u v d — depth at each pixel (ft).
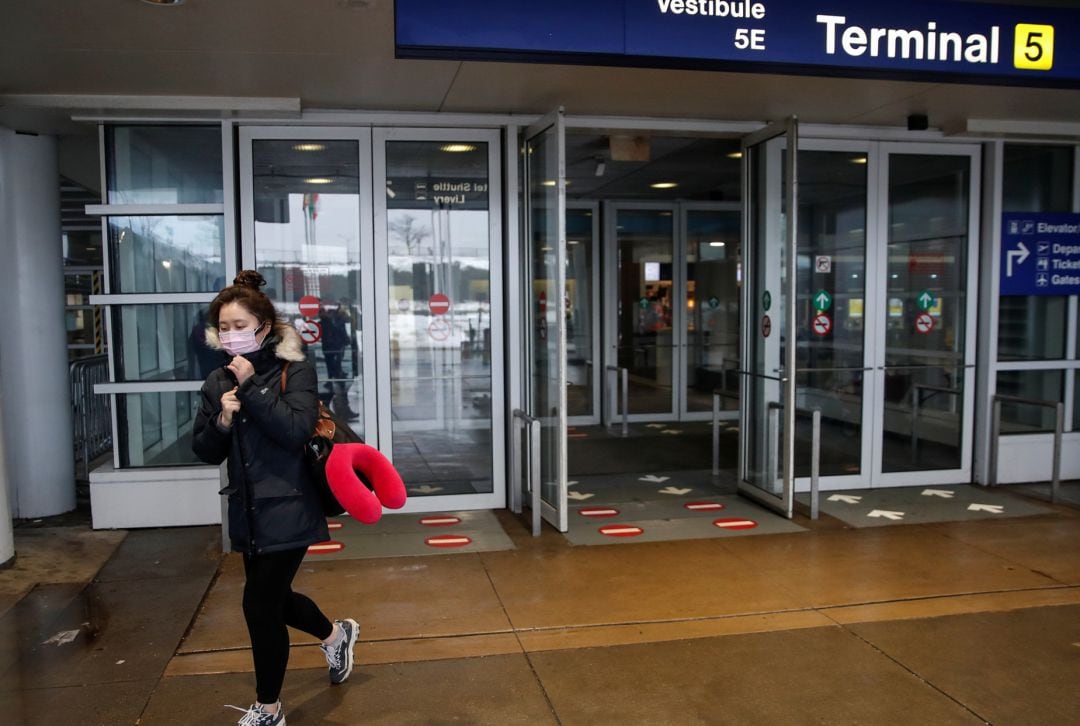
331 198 20.83
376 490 10.91
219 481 20.27
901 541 19.02
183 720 11.27
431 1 13.19
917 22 14.61
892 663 12.89
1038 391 24.67
